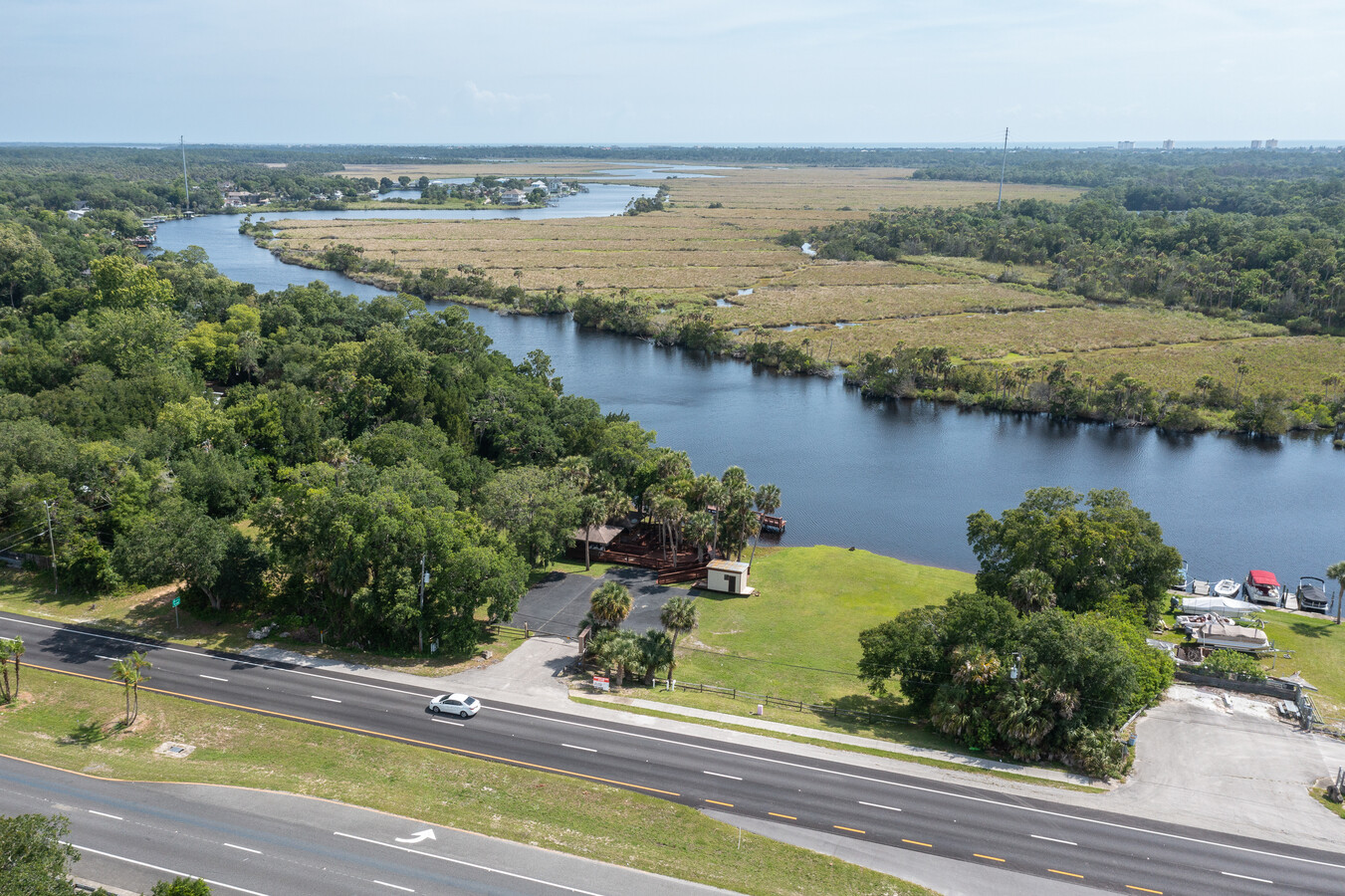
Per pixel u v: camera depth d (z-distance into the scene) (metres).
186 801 57.31
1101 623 72.94
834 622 93.00
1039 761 65.62
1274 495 142.50
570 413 140.62
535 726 68.19
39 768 60.53
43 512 91.56
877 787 61.16
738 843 54.69
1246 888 51.66
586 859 52.94
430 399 140.12
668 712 71.31
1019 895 50.72
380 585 79.31
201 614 86.31
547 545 97.31
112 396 125.19
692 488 106.19
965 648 68.88
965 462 157.88
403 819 56.06
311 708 69.75
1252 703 74.81
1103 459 160.25
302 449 126.00
